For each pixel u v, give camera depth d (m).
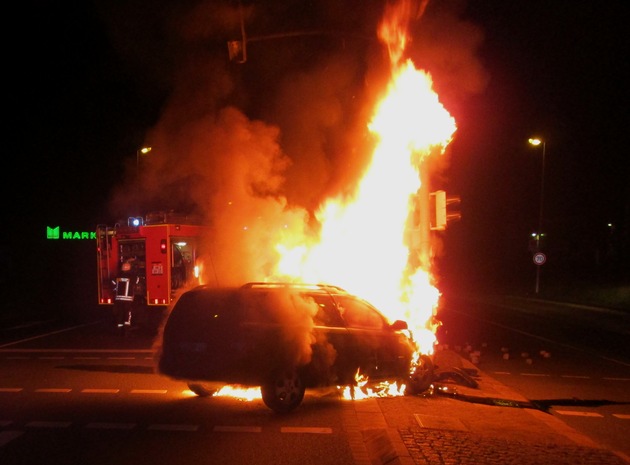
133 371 13.21
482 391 11.52
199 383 9.88
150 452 7.53
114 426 8.73
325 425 8.91
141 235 20.03
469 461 6.98
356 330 10.59
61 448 7.65
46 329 22.31
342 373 10.25
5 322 25.39
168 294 19.52
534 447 7.65
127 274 20.55
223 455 7.45
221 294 9.88
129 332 20.27
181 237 20.02
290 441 8.08
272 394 9.46
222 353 9.49
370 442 8.09
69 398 10.59
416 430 8.39
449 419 9.12
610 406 11.30
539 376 14.26
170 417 9.28
